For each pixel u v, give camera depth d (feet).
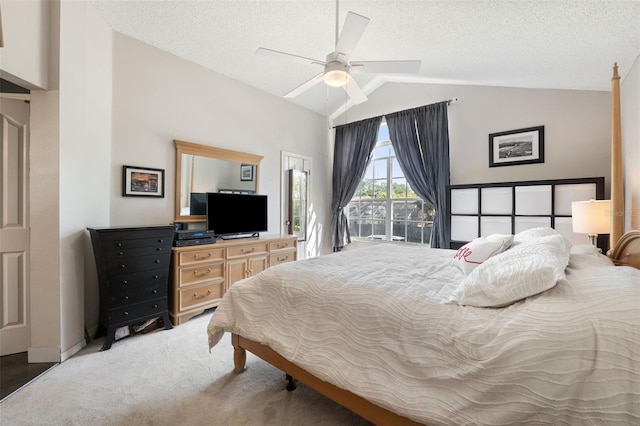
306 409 4.98
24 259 6.79
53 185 6.56
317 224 16.24
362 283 4.76
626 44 5.74
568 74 8.16
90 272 7.97
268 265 11.51
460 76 10.77
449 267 6.28
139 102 9.30
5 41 5.64
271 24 8.93
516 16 5.84
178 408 4.97
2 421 4.65
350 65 6.82
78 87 7.22
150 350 7.09
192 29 9.04
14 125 6.68
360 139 15.39
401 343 3.77
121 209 8.87
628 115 7.07
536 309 3.27
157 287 8.13
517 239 6.10
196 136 10.81
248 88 12.69
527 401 2.87
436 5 6.50
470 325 3.44
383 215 15.29
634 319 2.84
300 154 15.19
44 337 6.48
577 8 4.99
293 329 4.91
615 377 2.65
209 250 9.49
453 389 3.28
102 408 4.96
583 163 9.54
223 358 6.72
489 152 11.48
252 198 11.96
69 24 6.86
